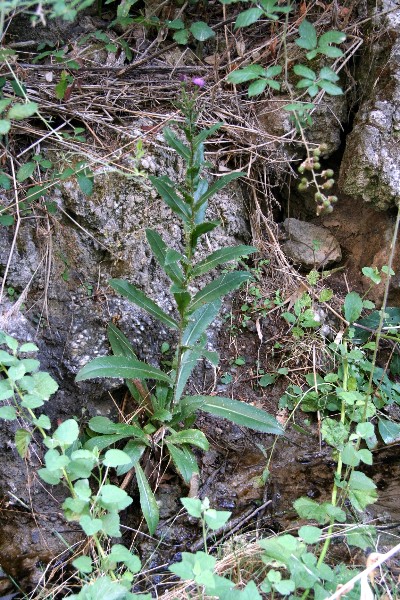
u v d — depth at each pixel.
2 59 2.28
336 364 2.67
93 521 1.50
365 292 2.90
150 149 2.62
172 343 2.58
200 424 2.55
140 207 2.60
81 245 2.54
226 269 2.79
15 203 2.40
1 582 2.02
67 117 2.66
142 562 2.10
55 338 2.43
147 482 2.16
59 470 1.67
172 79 2.96
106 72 2.85
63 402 2.41
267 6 2.02
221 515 1.53
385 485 2.33
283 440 2.53
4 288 2.41
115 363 2.18
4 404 2.28
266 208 3.04
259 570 1.88
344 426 2.21
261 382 2.66
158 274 2.61
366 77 2.89
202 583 1.35
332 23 2.91
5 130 1.67
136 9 3.08
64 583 1.98
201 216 2.11
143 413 2.42
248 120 2.95
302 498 1.93
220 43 3.11
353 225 2.98
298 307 2.69
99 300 2.51
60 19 2.88
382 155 2.67
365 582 1.52
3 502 2.26
